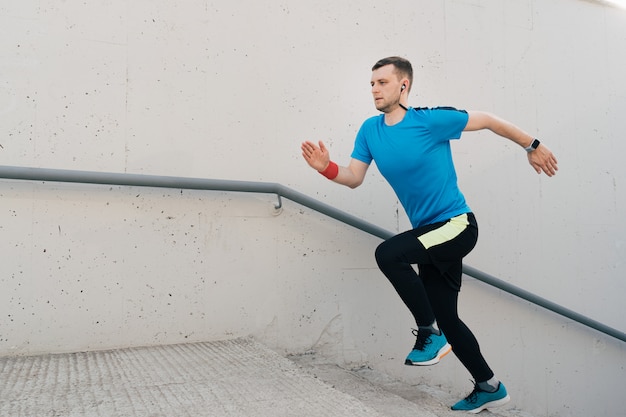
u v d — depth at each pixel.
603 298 3.50
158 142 2.27
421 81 2.92
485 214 3.10
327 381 2.12
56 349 2.05
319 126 2.62
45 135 2.08
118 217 2.18
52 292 2.06
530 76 3.32
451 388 2.88
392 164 1.91
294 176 2.54
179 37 2.34
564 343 3.36
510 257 3.16
